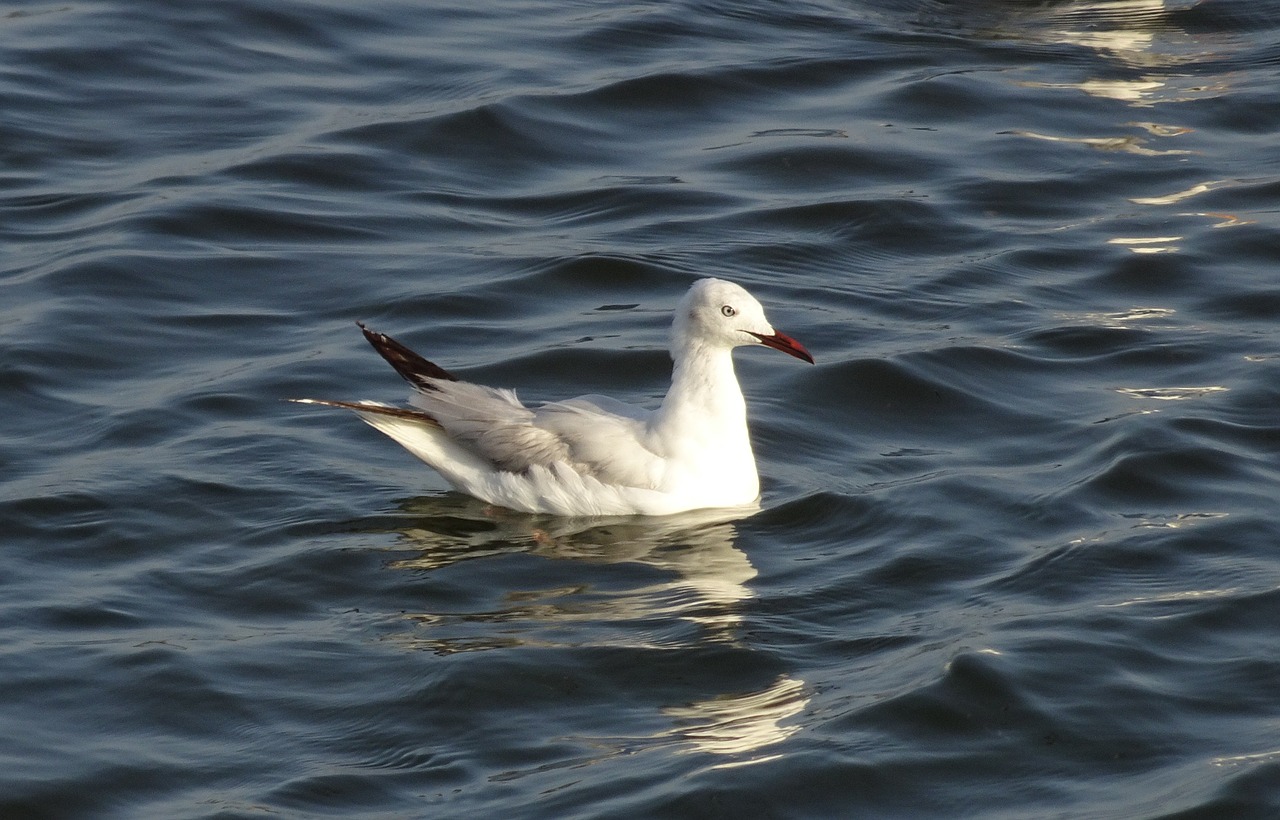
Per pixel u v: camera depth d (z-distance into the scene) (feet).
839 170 73.97
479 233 68.49
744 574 46.39
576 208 70.85
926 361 58.49
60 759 37.81
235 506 49.37
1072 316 62.54
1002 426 55.06
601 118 78.02
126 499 49.24
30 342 58.18
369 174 72.54
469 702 39.99
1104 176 73.77
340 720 39.40
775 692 40.57
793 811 36.40
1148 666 41.60
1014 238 68.69
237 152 73.72
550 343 59.77
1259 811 36.40
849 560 47.21
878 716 39.40
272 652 42.09
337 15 86.48
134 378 57.11
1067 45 87.20
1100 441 53.21
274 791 36.76
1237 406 55.31
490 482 49.98
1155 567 46.21
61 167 71.97
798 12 90.58
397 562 46.70
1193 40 88.17
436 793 36.70
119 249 65.16
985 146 76.23
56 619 43.37
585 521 49.52
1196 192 72.33
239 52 82.58
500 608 44.34
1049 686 40.60
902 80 82.38
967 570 46.47
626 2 90.58
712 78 81.41
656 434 49.96
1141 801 36.78
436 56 83.20
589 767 37.60
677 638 42.78
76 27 83.51
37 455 51.80
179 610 44.11
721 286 49.32
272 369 57.72
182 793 36.86
